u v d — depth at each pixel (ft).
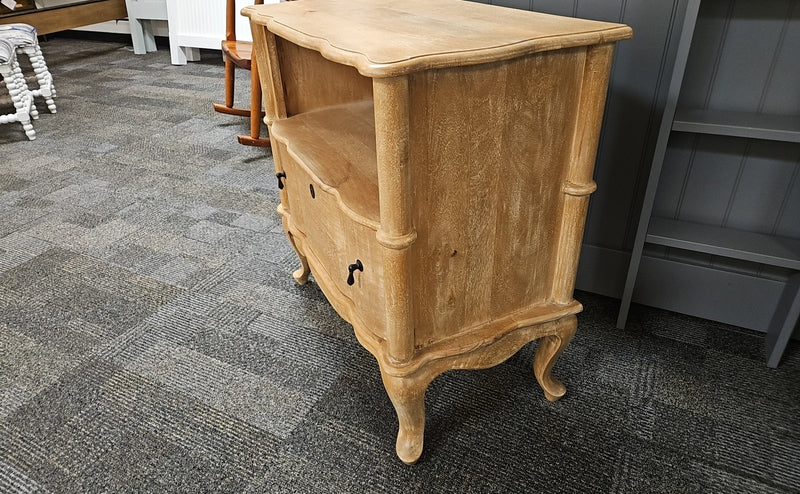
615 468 3.40
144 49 14.25
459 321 3.18
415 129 2.47
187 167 7.83
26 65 13.19
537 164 2.95
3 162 7.93
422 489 3.28
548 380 3.82
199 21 12.43
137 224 6.30
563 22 2.98
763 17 3.73
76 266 5.49
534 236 3.19
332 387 4.03
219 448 3.54
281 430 3.67
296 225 4.48
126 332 4.59
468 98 2.54
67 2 15.10
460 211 2.82
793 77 3.82
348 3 3.85
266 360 4.29
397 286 2.75
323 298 5.05
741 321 4.56
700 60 4.00
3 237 6.00
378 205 2.88
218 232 6.15
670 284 4.66
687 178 4.40
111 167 7.80
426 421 3.75
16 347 4.40
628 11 4.00
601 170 4.58
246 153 8.33
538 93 2.74
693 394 3.95
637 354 4.34
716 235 4.27
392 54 2.29
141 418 3.76
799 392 3.97
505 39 2.55
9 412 3.79
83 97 10.84
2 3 11.71
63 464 3.42
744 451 3.52
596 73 2.79
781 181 4.12
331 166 3.26
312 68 3.95
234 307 4.91
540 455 3.49
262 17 3.52
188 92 11.18
